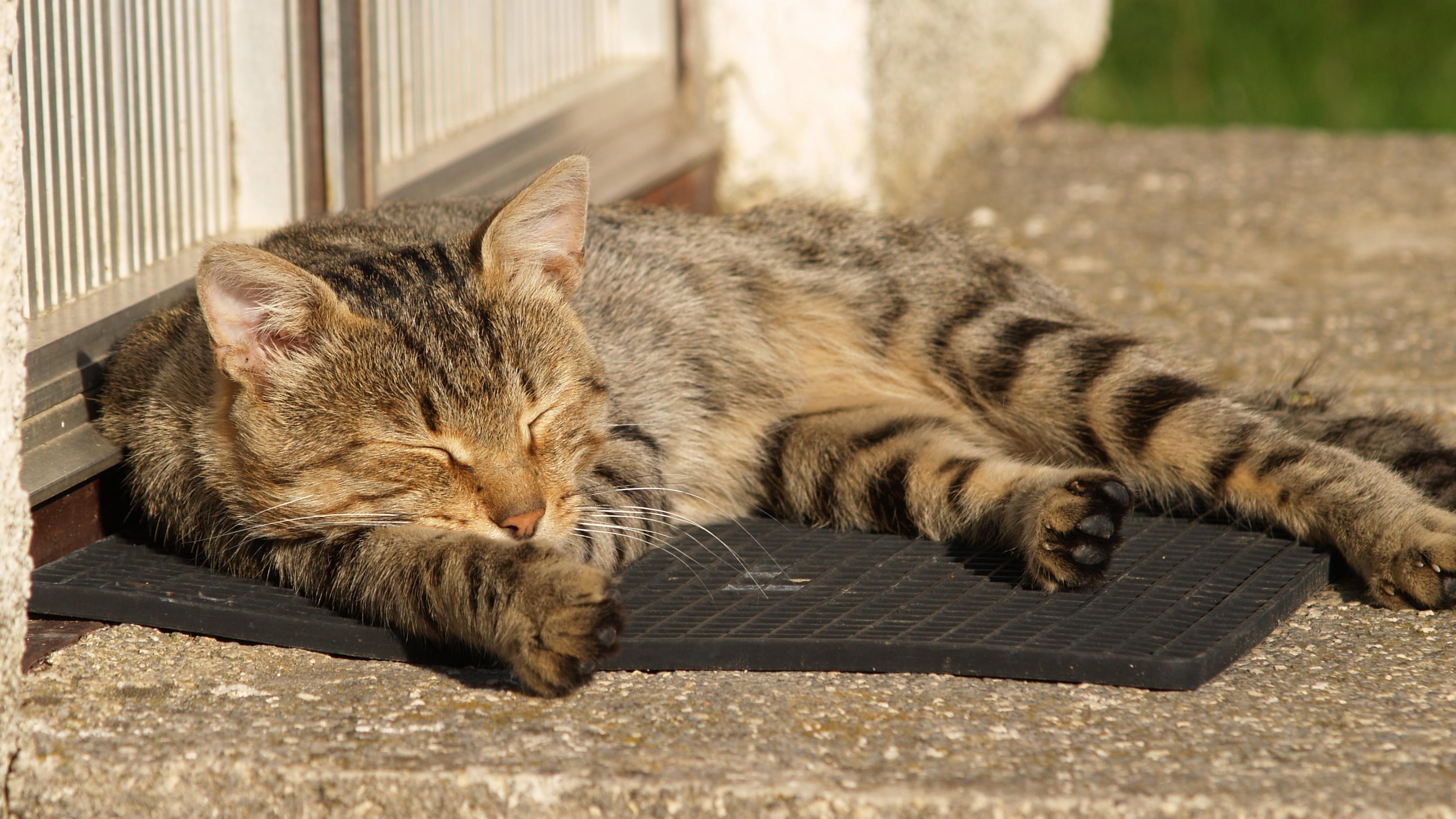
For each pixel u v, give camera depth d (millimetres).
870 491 4609
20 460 3412
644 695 3543
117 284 4754
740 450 4969
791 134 8156
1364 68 12930
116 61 4684
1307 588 4016
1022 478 4262
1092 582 3945
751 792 3092
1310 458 4297
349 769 3191
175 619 3879
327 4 5320
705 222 5391
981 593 4016
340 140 5445
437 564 3639
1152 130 10680
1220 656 3580
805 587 4105
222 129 5316
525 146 6574
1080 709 3439
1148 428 4523
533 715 3439
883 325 5117
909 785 3102
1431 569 3844
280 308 3799
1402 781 3084
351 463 3822
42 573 4066
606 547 4176
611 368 4641
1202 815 3008
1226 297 7070
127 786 3240
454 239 4336
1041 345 4828
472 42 6484
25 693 3531
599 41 7695
